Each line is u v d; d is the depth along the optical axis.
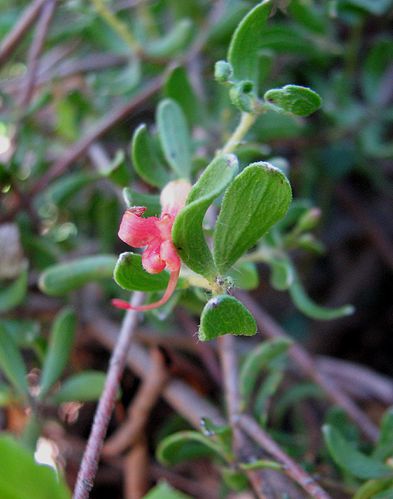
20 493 0.14
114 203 0.29
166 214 0.17
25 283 0.24
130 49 0.29
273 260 0.23
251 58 0.19
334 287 0.37
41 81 0.32
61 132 0.32
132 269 0.17
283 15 0.33
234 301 0.16
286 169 0.22
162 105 0.20
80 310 0.28
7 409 0.26
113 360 0.20
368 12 0.27
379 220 0.37
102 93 0.29
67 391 0.23
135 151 0.20
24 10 0.33
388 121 0.32
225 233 0.17
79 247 0.31
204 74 0.32
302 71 0.33
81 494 0.18
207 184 0.16
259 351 0.22
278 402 0.28
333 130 0.31
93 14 0.29
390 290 0.37
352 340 0.36
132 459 0.27
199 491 0.28
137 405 0.26
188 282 0.17
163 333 0.26
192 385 0.25
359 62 0.35
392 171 0.36
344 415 0.24
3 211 0.27
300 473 0.20
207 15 0.32
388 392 0.27
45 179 0.27
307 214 0.23
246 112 0.18
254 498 0.22
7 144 0.30
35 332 0.25
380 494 0.20
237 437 0.21
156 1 0.31
